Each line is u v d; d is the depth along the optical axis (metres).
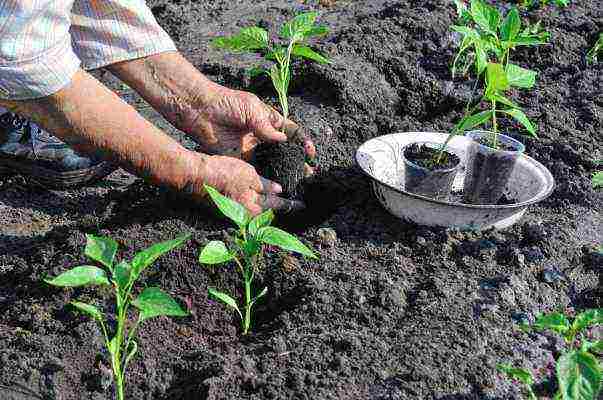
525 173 1.44
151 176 1.31
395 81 1.80
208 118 1.47
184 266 1.32
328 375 1.15
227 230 1.36
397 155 1.46
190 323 1.27
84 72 1.24
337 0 2.27
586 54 1.90
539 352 1.20
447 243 1.34
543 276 1.31
